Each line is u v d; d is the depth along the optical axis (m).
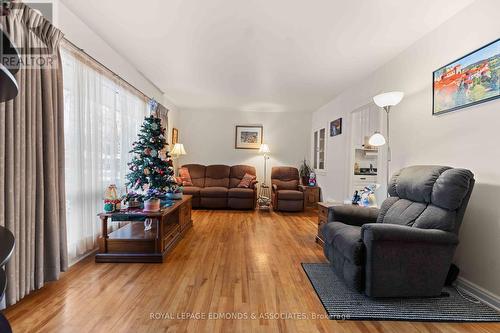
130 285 2.11
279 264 2.62
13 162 1.65
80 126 2.53
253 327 1.60
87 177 2.69
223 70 3.74
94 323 1.60
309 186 5.84
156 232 2.93
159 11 2.31
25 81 1.74
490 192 1.91
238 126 6.63
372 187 3.29
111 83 3.11
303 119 6.64
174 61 3.44
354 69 3.55
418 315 1.75
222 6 2.21
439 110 2.38
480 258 1.99
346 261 2.13
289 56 3.18
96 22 2.52
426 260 1.90
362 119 5.30
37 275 1.88
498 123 1.86
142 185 3.17
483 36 1.97
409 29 2.49
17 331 1.51
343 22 2.40
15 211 1.68
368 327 1.63
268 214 5.27
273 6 2.19
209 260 2.70
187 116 6.56
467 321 1.70
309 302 1.91
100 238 2.63
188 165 6.31
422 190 2.08
